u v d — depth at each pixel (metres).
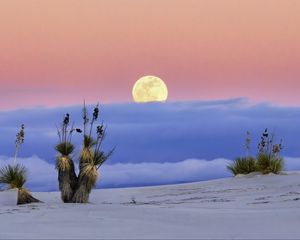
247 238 10.02
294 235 10.31
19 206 16.42
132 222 12.08
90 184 17.38
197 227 11.46
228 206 15.99
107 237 10.11
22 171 17.89
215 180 26.38
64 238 9.98
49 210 14.34
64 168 17.48
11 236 10.18
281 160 27.27
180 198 20.28
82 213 13.52
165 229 11.14
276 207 15.23
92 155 17.55
